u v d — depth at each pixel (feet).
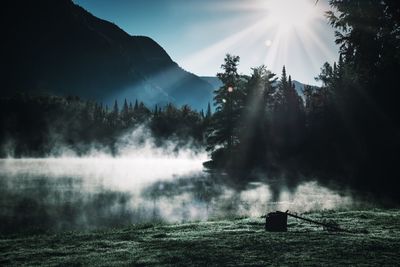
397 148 133.80
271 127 228.63
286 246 41.57
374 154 140.56
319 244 42.11
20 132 465.47
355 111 145.69
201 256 38.52
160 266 35.73
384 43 55.31
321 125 185.16
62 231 65.72
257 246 42.01
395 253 37.78
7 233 65.36
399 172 131.85
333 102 173.58
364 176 141.49
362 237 46.03
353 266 33.53
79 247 46.78
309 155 194.90
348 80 152.05
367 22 54.90
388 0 52.65
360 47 56.34
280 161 215.10
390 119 133.39
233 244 43.62
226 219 70.54
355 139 147.84
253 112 238.89
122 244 47.47
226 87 263.90
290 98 237.45
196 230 56.08
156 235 52.49
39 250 45.85
